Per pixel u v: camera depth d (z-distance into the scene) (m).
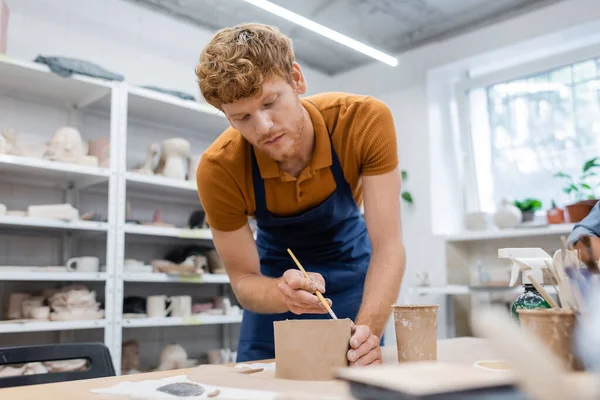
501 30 3.48
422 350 0.95
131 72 3.28
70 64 2.55
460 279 3.51
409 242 3.81
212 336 3.48
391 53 4.08
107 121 3.13
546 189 3.49
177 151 2.92
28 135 2.82
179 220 3.39
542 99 3.53
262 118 1.10
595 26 3.16
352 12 3.51
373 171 1.31
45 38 2.94
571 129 3.39
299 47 4.01
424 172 3.79
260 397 0.71
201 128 3.46
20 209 2.79
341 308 1.50
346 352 0.90
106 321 2.48
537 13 3.32
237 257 1.43
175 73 3.49
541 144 3.52
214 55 1.07
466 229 3.72
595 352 0.59
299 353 0.87
